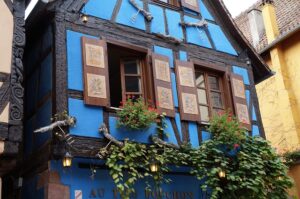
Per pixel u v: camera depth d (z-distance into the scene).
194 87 8.92
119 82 11.23
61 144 6.88
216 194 7.77
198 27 9.79
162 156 7.56
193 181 8.36
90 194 7.07
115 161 7.10
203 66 9.39
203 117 9.06
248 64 10.38
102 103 7.50
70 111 7.20
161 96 8.29
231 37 10.40
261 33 15.41
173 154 7.77
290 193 11.13
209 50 9.73
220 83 9.71
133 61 8.59
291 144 12.64
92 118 7.36
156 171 7.52
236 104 9.48
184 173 8.30
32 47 8.78
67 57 7.53
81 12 8.01
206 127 8.70
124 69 8.48
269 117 13.77
